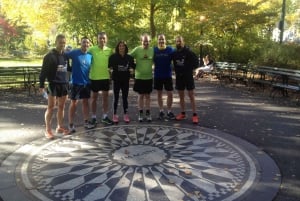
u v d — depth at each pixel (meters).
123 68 7.84
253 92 13.11
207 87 14.65
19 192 4.66
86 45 7.18
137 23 19.19
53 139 6.90
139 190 4.70
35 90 13.25
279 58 14.36
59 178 5.09
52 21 20.53
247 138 6.98
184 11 20.53
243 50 19.52
